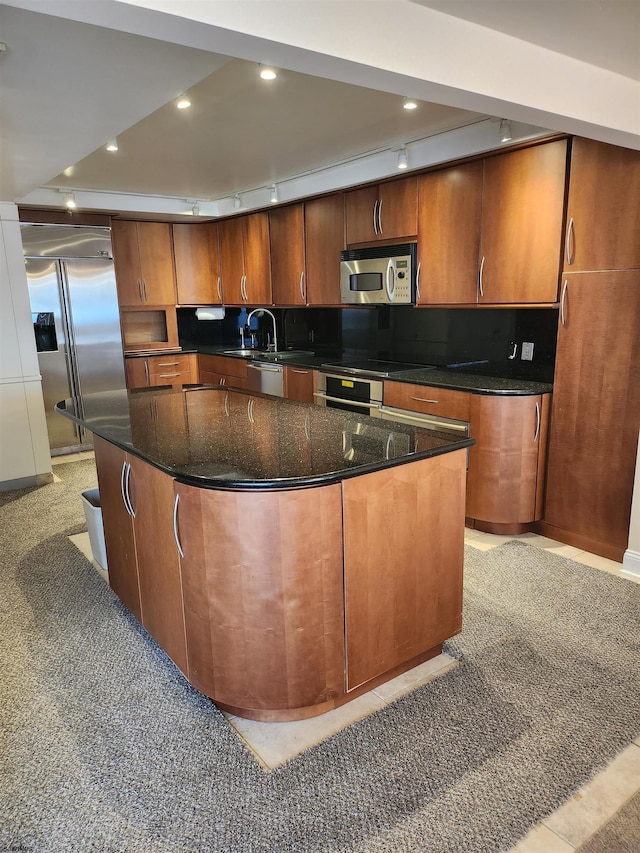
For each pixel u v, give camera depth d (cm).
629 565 296
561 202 300
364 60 156
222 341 672
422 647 215
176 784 171
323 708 199
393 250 391
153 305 592
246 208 521
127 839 153
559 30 182
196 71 187
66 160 297
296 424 248
